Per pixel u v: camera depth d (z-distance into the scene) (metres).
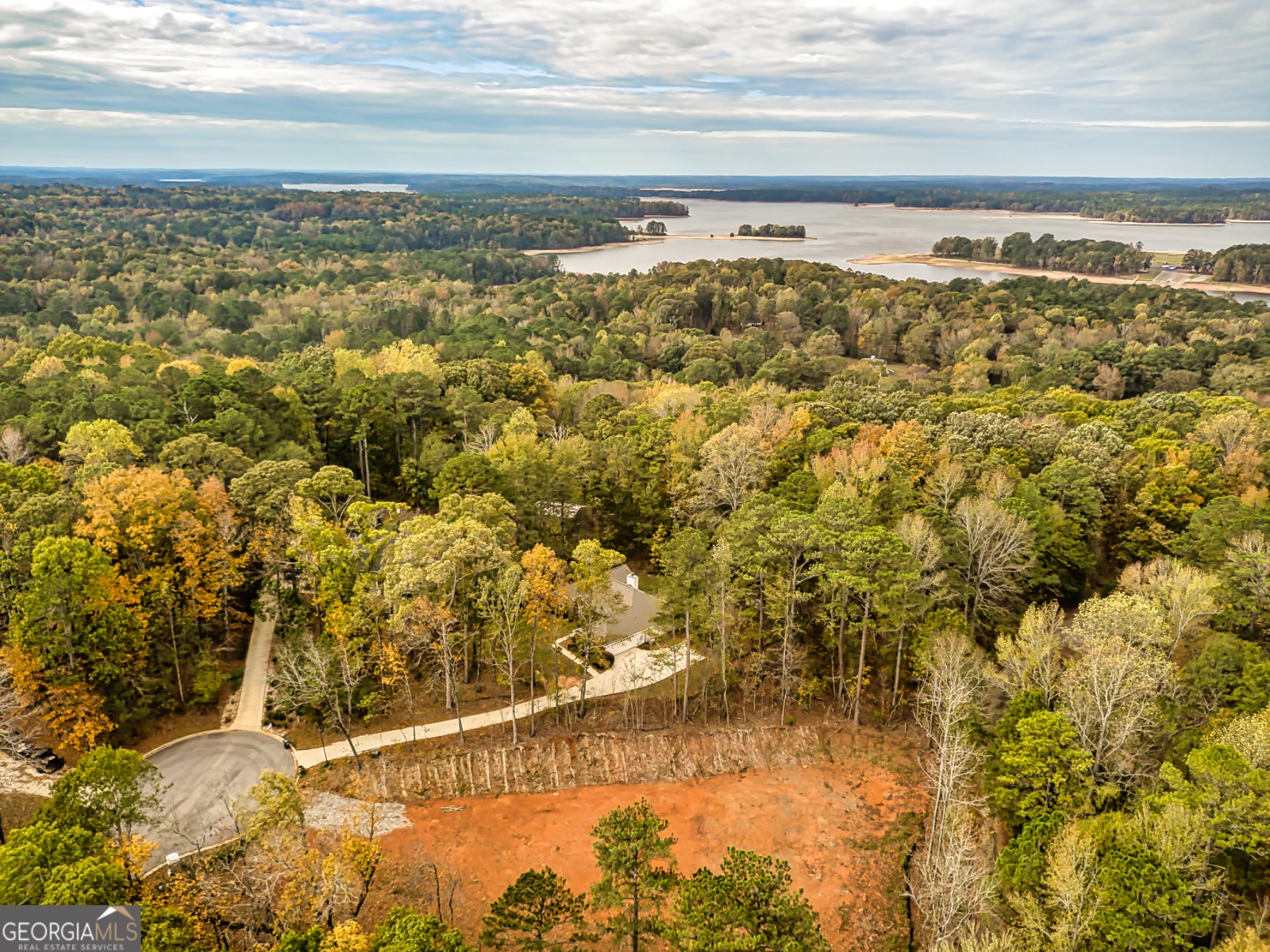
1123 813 46.59
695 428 98.88
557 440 106.06
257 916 43.00
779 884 40.38
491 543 64.25
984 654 65.25
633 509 94.56
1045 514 78.81
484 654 66.56
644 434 100.19
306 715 64.56
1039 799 50.75
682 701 70.75
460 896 51.97
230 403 91.19
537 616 62.56
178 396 94.62
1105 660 52.66
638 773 64.31
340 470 77.00
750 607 72.12
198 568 65.25
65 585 54.19
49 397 94.31
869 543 62.78
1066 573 79.38
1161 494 85.94
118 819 43.06
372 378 115.94
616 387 145.62
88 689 57.50
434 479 83.44
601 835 42.00
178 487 67.50
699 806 61.50
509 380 126.12
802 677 71.31
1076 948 38.66
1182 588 64.06
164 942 35.28
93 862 36.91
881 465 81.06
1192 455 93.31
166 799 56.34
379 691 66.56
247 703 67.06
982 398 132.50
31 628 54.44
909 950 50.31
